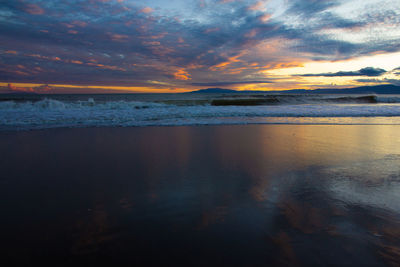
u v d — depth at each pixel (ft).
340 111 36.50
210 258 4.54
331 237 5.32
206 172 9.92
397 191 7.95
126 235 5.32
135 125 23.56
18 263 4.33
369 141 16.46
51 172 9.78
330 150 13.89
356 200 7.27
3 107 36.42
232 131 20.44
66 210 6.48
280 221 5.99
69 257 4.53
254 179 9.10
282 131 20.49
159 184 8.52
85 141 16.17
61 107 38.83
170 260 4.47
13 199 7.14
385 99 69.67
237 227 5.70
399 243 5.13
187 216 6.23
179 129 21.38
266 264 4.40
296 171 10.08
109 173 9.70
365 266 4.42
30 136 17.79
